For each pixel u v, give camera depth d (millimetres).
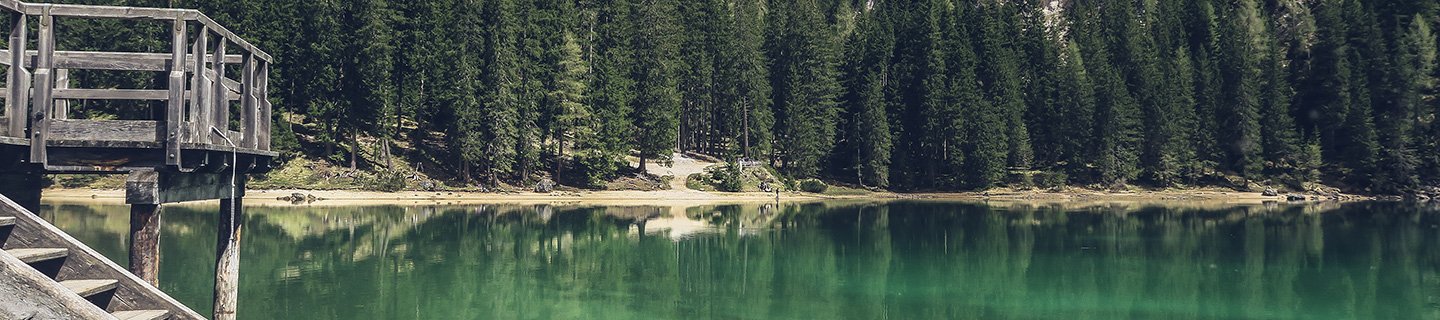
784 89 91062
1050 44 105438
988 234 40406
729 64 87000
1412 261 30125
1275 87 92438
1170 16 118438
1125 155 88062
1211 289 23828
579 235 38188
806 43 88562
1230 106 92750
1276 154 90500
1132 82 100000
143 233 11305
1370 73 96375
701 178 78750
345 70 69062
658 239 37031
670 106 79812
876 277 25938
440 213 50844
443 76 73562
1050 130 92312
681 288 23609
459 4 73625
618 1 84125
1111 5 126562
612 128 73188
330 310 19109
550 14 79062
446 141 76875
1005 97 89812
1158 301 21984
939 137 87438
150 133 11406
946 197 82562
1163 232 41500
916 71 91688
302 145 70125
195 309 17969
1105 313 20406
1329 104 95688
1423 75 97750
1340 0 112250
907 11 111000
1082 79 91000
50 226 9641
